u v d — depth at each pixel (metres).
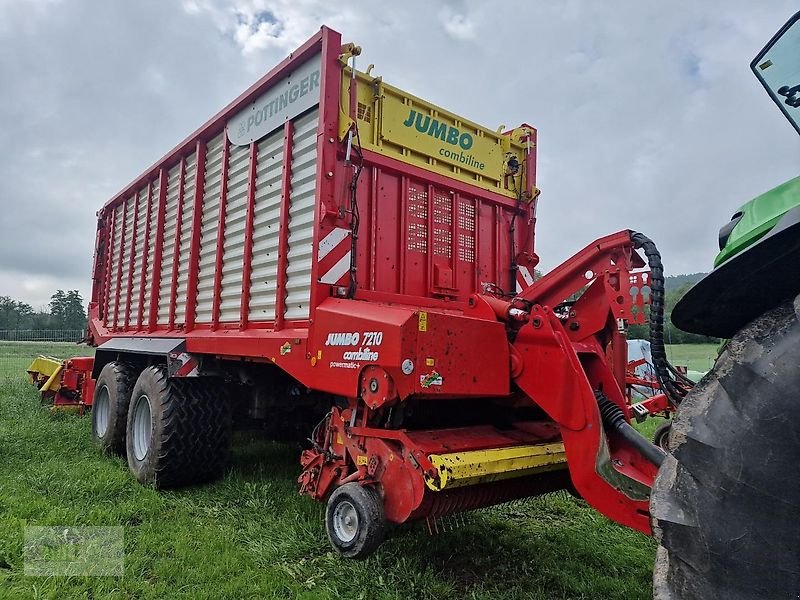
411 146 4.15
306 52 3.92
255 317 4.30
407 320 2.93
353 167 3.81
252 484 4.61
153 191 6.49
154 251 6.13
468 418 3.84
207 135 5.27
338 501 3.21
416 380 2.94
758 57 1.77
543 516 4.26
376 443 3.20
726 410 1.45
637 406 4.83
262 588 2.94
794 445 1.33
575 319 3.26
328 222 3.63
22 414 7.67
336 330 3.38
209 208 5.18
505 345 3.23
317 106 3.81
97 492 4.51
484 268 4.67
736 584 1.40
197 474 4.79
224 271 4.81
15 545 3.29
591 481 2.76
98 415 6.29
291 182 4.02
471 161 4.59
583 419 2.82
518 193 4.98
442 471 2.78
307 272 3.75
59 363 8.95
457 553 3.50
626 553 3.55
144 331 6.31
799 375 1.33
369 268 3.90
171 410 4.65
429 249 4.26
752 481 1.38
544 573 3.24
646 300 2.85
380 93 3.96
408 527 3.79
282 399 4.87
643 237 2.90
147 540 3.52
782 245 1.42
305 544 3.45
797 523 1.33
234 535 3.69
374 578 3.04
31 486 4.52
